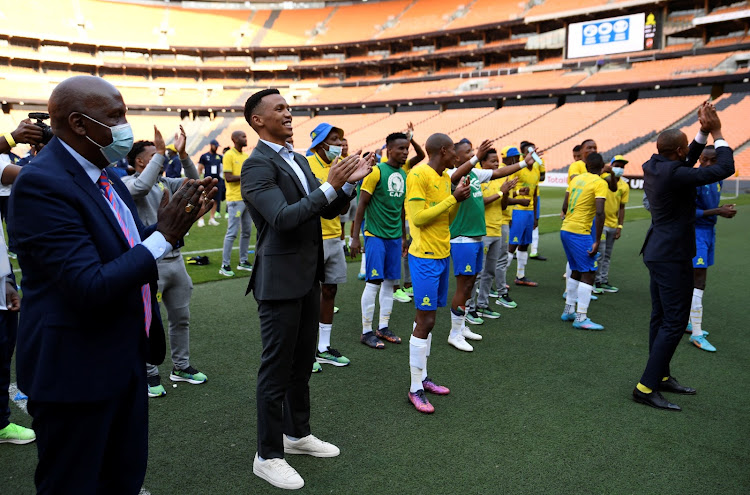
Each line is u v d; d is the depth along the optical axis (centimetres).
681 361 477
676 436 341
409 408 382
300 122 4884
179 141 446
